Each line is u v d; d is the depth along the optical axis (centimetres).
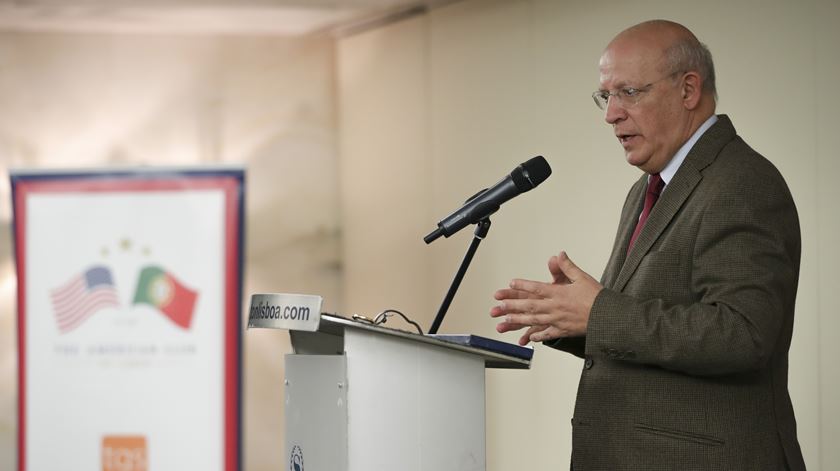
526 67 821
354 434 314
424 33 921
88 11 937
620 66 352
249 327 321
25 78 996
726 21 660
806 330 599
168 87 1012
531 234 813
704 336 307
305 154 1021
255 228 1016
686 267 334
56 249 894
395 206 955
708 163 343
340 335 360
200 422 879
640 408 333
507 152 838
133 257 892
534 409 805
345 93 1014
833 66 596
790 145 618
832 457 584
